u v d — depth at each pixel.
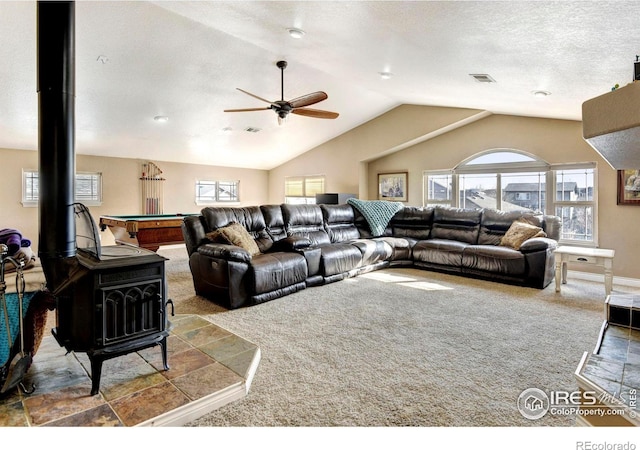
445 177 6.52
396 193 7.15
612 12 1.73
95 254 1.96
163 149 6.83
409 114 6.62
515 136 5.60
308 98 4.14
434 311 3.42
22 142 5.58
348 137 7.56
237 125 6.36
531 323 3.10
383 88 5.26
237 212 4.39
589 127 1.07
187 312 3.41
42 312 2.18
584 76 2.85
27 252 2.19
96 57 3.93
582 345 2.63
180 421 1.75
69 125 1.94
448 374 2.21
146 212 7.15
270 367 2.31
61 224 1.92
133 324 2.00
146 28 3.64
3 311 1.94
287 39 3.48
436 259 5.14
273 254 4.06
